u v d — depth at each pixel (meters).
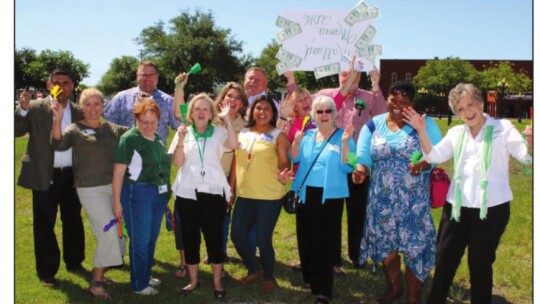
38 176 4.91
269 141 4.93
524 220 7.79
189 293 4.96
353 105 5.68
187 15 68.06
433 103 67.75
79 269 5.54
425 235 4.46
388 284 5.02
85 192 4.72
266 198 4.86
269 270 5.03
